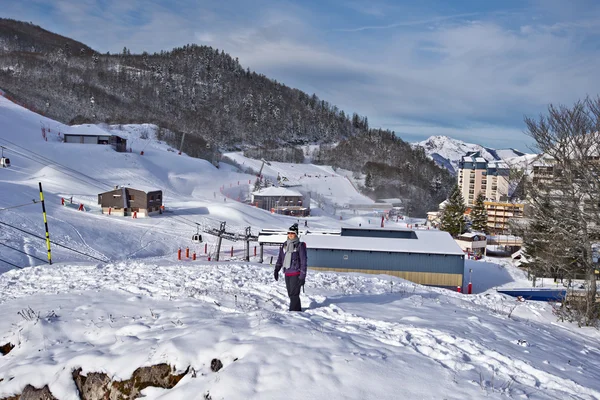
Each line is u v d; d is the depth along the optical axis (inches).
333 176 7273.6
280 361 221.6
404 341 270.1
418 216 5944.9
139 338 290.0
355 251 1374.3
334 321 320.2
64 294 441.4
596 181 676.1
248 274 604.7
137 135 6186.0
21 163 3085.6
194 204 2800.2
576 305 583.2
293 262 360.2
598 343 434.0
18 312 369.7
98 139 4252.0
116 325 328.8
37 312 370.0
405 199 6830.7
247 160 7509.8
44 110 6806.1
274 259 1713.8
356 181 7450.8
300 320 301.0
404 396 196.7
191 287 475.8
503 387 213.0
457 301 550.9
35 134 4030.5
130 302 398.9
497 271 1974.7
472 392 202.7
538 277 1807.3
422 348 262.4
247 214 2778.1
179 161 4874.5
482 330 339.6
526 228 967.6
